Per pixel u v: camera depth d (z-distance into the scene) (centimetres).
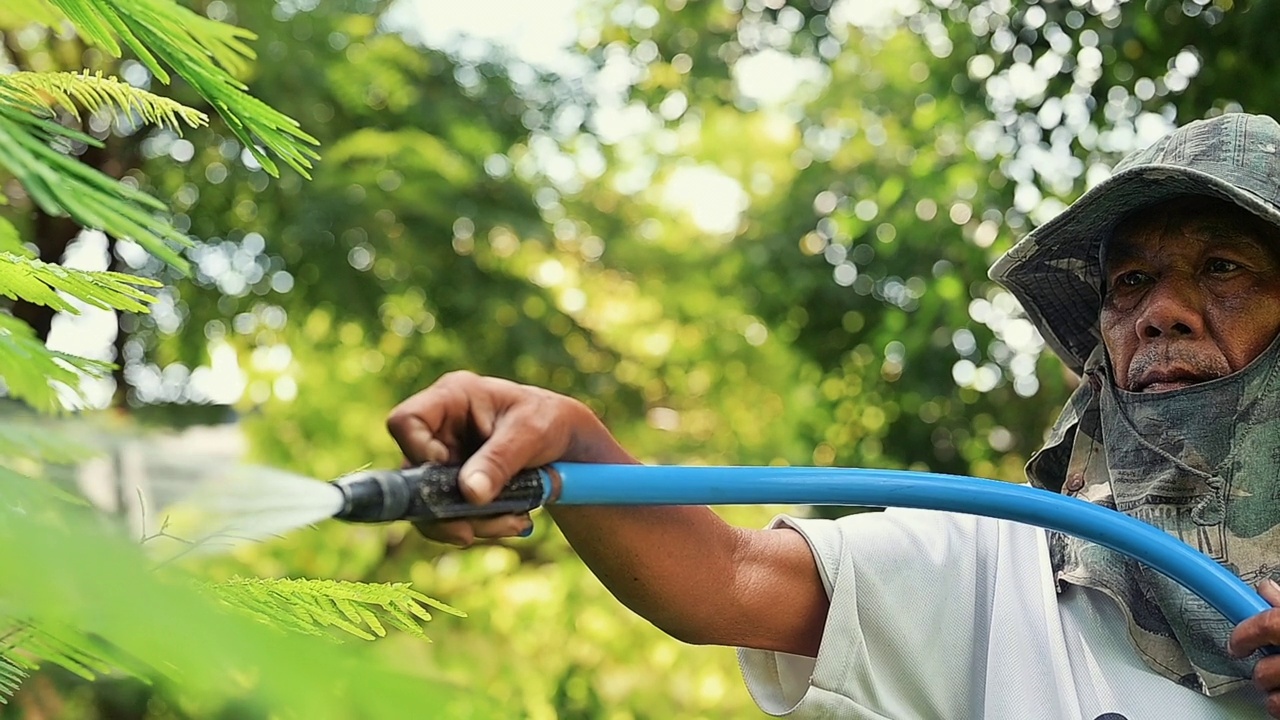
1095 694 139
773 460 682
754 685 148
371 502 84
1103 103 390
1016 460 543
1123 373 146
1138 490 142
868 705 143
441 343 634
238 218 554
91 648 56
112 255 323
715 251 709
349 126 580
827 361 586
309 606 75
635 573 132
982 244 509
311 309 571
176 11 71
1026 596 148
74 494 53
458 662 222
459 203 591
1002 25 414
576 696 578
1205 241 140
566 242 698
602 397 672
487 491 89
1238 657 125
